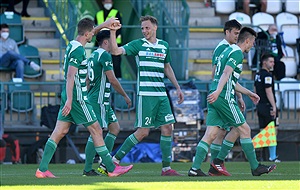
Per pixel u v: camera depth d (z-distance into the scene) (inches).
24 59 1843.0
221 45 1018.7
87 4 1952.5
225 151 1032.2
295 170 1206.9
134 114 1749.5
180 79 1850.4
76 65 974.4
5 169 1314.0
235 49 973.8
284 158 1782.7
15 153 1595.7
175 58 1865.2
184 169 1272.1
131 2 1993.1
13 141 1595.7
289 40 2105.1
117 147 1707.7
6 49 1872.5
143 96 1057.5
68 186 823.7
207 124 997.2
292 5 2186.3
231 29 1018.7
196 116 1601.9
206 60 1991.9
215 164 1034.1
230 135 1030.4
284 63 1939.0
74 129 1615.4
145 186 807.7
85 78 992.2
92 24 992.2
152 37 1057.5
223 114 987.3
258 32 1898.4
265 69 1609.3
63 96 992.9
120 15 1887.3
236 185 820.6
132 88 1760.6
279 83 1820.9
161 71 1063.0
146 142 1673.2
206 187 792.9
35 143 1624.0
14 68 1838.1
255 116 1785.2
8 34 1882.4
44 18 2091.5
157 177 997.2
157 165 1428.4
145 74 1056.2
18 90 1755.7
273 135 1604.3
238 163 1503.4
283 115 1827.0
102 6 1926.7
